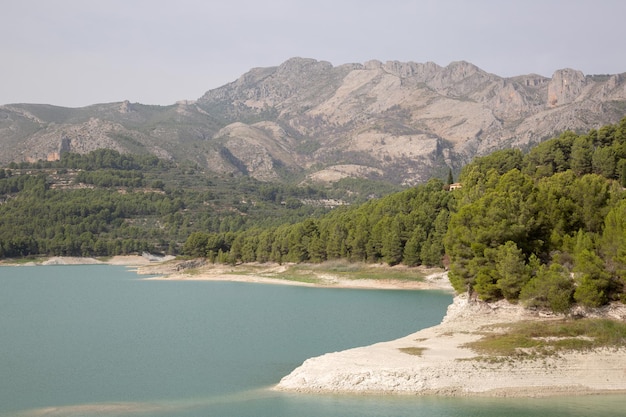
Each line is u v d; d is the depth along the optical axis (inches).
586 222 4717.0
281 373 3363.7
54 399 2938.0
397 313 5329.7
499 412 2706.7
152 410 2770.7
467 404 2807.6
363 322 4869.6
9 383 3216.0
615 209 4180.6
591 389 2989.7
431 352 3368.6
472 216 4517.7
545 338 3427.7
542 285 3887.8
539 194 4813.0
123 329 4793.3
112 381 3235.7
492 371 3088.1
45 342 4279.0
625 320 3678.6
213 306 6200.8
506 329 3700.8
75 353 3905.0
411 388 2984.7
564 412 2711.6
